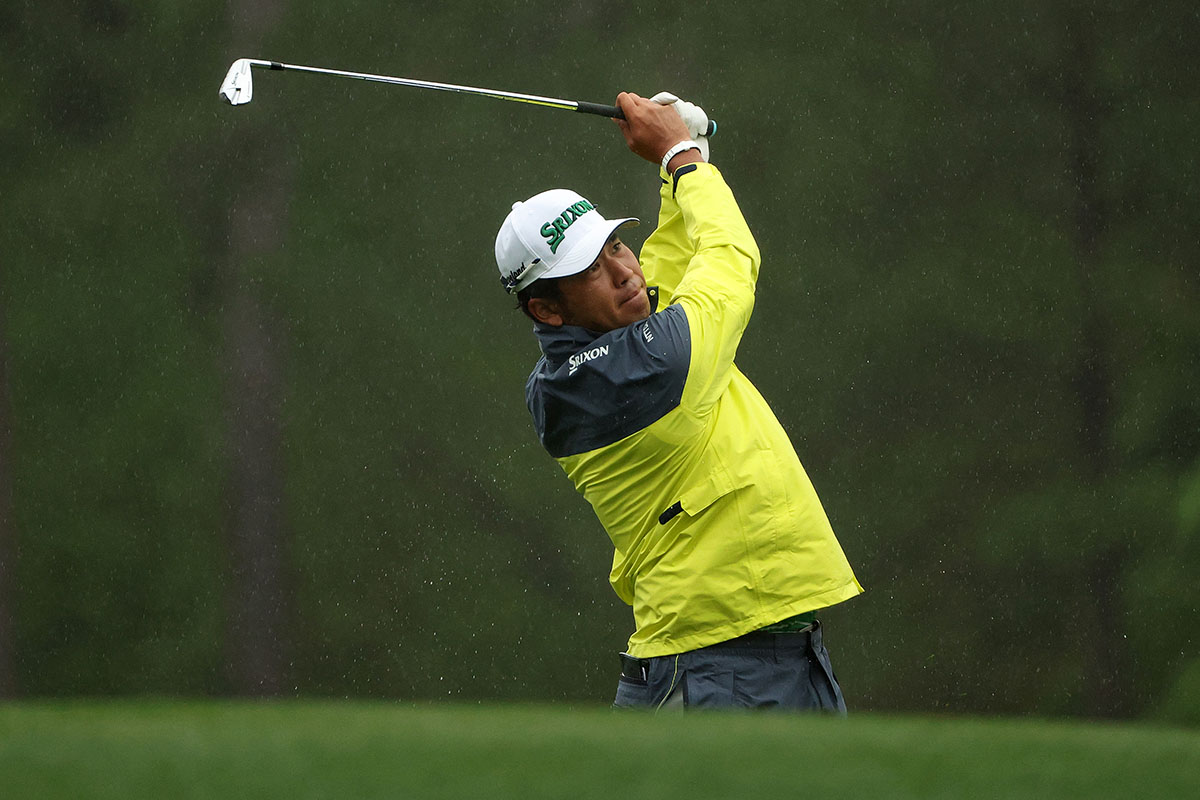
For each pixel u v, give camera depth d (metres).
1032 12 50.50
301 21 51.09
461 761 5.91
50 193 50.81
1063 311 49.47
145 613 49.41
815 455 49.06
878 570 48.44
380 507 49.47
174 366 50.16
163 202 50.84
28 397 50.19
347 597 49.00
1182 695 43.50
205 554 49.50
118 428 50.00
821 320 49.72
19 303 50.53
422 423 49.75
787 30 50.97
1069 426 49.03
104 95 51.09
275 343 50.28
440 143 50.81
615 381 10.97
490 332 50.16
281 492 49.72
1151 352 48.75
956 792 5.70
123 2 51.22
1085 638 47.53
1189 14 49.94
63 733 6.34
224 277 50.62
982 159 50.31
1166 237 49.38
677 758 5.95
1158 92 49.88
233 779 5.67
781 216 50.28
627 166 50.41
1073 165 50.16
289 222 50.66
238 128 50.78
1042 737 6.45
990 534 48.50
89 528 49.62
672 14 50.97
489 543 48.91
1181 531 45.94
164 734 6.33
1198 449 48.12
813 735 6.37
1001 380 49.34
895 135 50.50
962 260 49.94
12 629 49.44
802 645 11.55
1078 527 48.09
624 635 48.12
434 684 48.31
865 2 50.97
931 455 49.00
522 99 13.24
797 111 50.62
